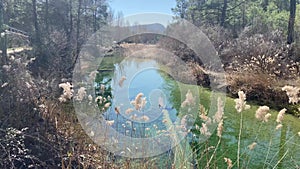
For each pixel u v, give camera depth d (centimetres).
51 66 843
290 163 413
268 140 501
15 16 1617
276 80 830
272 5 2005
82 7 1903
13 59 610
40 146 388
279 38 1191
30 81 562
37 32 1241
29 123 433
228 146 455
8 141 368
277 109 720
